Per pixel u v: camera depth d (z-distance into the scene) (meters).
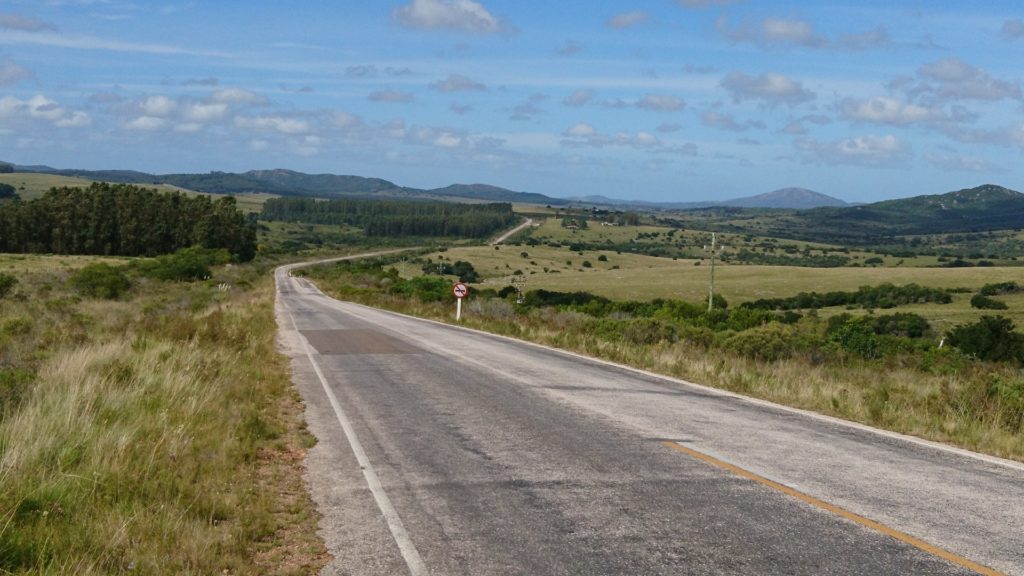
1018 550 5.62
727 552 5.50
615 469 7.89
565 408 11.63
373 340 23.48
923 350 33.19
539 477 7.57
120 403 9.27
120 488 6.34
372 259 162.75
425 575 5.08
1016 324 62.09
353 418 10.79
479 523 6.16
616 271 138.75
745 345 23.30
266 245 176.12
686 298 98.00
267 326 25.97
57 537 5.22
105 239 110.56
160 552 5.17
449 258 166.88
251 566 5.20
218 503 6.34
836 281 108.00
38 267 74.81
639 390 13.74
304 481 7.46
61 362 12.19
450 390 13.47
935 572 5.16
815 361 22.81
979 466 8.39
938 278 105.00
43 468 6.49
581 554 5.45
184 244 116.88
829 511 6.48
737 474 7.71
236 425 9.33
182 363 12.84
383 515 6.38
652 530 5.97
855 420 11.45
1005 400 11.61
